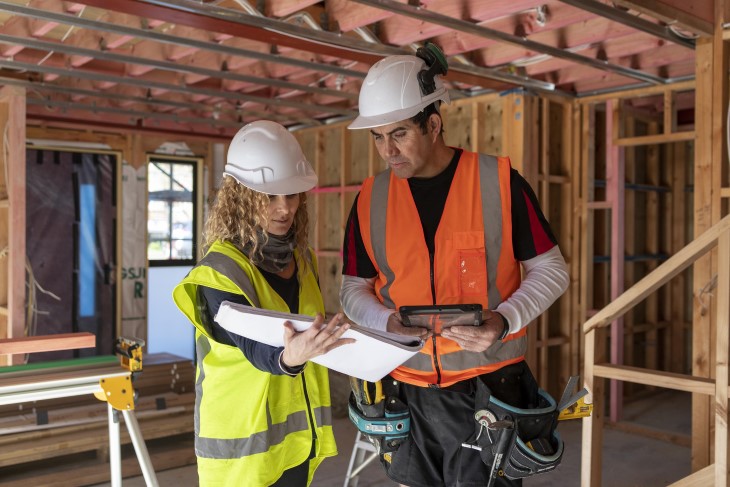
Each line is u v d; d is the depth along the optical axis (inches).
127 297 260.8
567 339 204.2
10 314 177.9
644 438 190.1
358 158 238.1
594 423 93.0
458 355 68.7
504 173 69.5
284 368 55.5
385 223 71.9
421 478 72.1
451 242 69.2
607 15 123.6
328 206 252.2
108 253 256.8
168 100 214.4
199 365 65.8
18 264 178.1
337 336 53.3
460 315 62.8
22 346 95.0
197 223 279.4
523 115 184.5
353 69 170.4
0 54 162.9
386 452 73.0
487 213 68.9
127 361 95.6
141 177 262.8
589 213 202.4
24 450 147.7
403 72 66.6
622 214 199.5
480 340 62.2
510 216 68.8
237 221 64.1
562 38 152.6
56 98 212.8
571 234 203.8
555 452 66.5
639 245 237.6
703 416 144.0
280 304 64.5
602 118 220.5
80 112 235.1
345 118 238.2
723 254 84.0
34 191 241.9
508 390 69.2
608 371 91.8
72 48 146.3
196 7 114.3
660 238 243.8
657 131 238.2
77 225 250.7
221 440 63.6
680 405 222.2
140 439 92.4
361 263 74.5
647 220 238.4
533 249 69.1
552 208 203.6
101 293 255.6
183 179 276.7
